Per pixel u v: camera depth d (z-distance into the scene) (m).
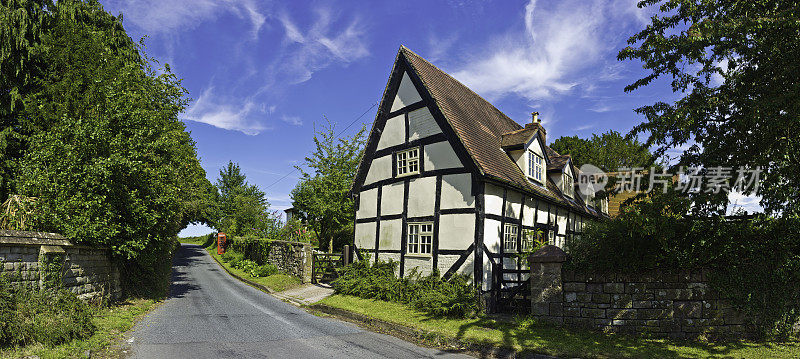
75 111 12.83
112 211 9.53
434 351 7.28
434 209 12.51
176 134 16.30
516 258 12.80
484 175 11.05
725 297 7.44
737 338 7.35
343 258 16.11
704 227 7.33
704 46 6.65
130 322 8.43
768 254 7.32
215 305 11.74
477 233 11.19
